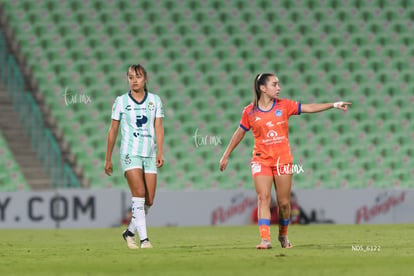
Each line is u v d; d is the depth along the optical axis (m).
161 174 79.00
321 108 31.58
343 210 66.44
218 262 24.88
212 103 85.31
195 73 87.50
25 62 86.31
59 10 90.81
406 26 92.94
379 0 93.88
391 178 81.81
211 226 64.62
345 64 89.88
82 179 77.44
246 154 80.62
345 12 93.12
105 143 80.25
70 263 25.73
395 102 87.38
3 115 80.88
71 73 86.06
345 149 82.75
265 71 88.69
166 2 92.38
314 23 92.25
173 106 84.56
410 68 90.56
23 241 43.09
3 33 88.56
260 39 90.94
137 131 33.56
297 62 89.50
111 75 86.38
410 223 65.94
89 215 64.81
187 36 90.38
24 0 90.94
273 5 93.12
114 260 26.48
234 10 92.50
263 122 31.42
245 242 38.53
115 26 90.25
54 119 81.50
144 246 33.75
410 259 25.48
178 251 30.44
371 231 49.72
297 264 23.98
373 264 23.86
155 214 65.75
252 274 21.08
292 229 54.62
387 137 84.62
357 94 87.50
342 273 21.14
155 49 89.12
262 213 31.42
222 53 89.69
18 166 76.06
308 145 82.19
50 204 64.50
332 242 36.81
